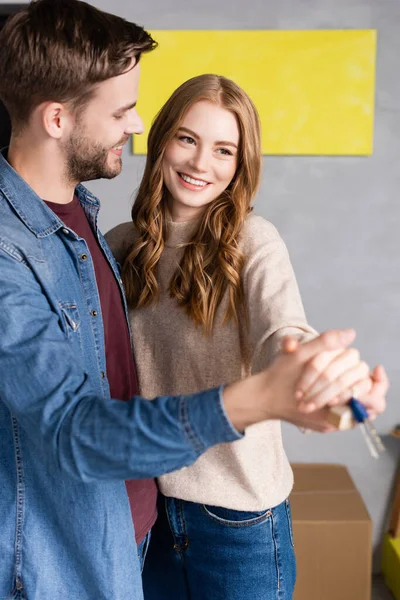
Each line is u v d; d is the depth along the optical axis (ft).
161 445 3.03
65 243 4.25
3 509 4.17
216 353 4.99
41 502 4.18
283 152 9.03
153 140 5.14
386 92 9.02
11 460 4.13
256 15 8.77
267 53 8.78
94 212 4.71
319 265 9.44
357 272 9.45
